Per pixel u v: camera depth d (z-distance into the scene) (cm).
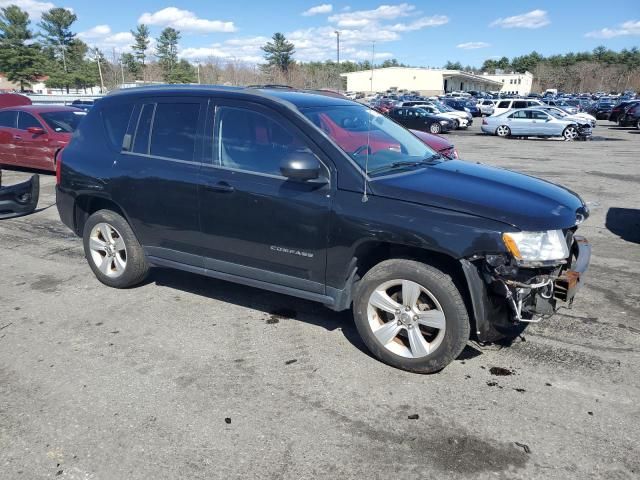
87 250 517
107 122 488
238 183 395
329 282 373
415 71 9731
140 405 325
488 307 328
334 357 380
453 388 340
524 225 315
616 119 3262
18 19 7075
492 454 280
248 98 405
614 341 403
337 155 363
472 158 1638
